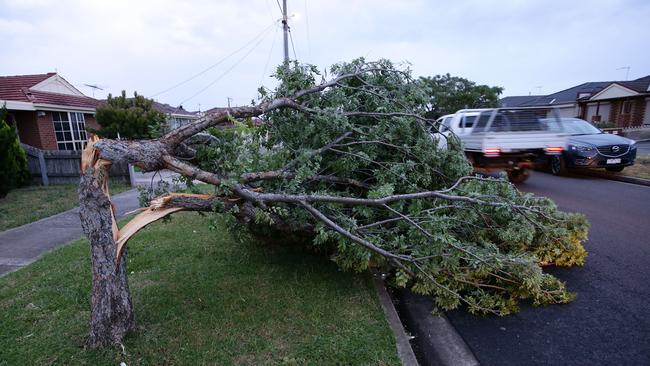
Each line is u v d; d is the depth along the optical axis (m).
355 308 3.28
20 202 8.22
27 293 3.63
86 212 2.60
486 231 3.97
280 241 4.52
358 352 2.69
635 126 24.84
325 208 3.50
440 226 3.33
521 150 8.36
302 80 3.92
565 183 9.28
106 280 2.69
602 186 8.79
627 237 5.11
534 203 4.15
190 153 3.43
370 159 3.82
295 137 4.02
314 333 2.92
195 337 2.85
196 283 3.75
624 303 3.44
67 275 4.03
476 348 2.90
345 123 3.67
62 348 2.74
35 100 13.03
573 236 4.12
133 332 2.85
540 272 3.29
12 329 3.01
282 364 2.57
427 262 3.33
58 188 10.03
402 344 2.86
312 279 3.83
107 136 13.41
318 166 3.66
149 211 2.94
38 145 13.51
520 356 2.78
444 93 29.75
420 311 3.50
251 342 2.80
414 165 4.03
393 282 3.95
